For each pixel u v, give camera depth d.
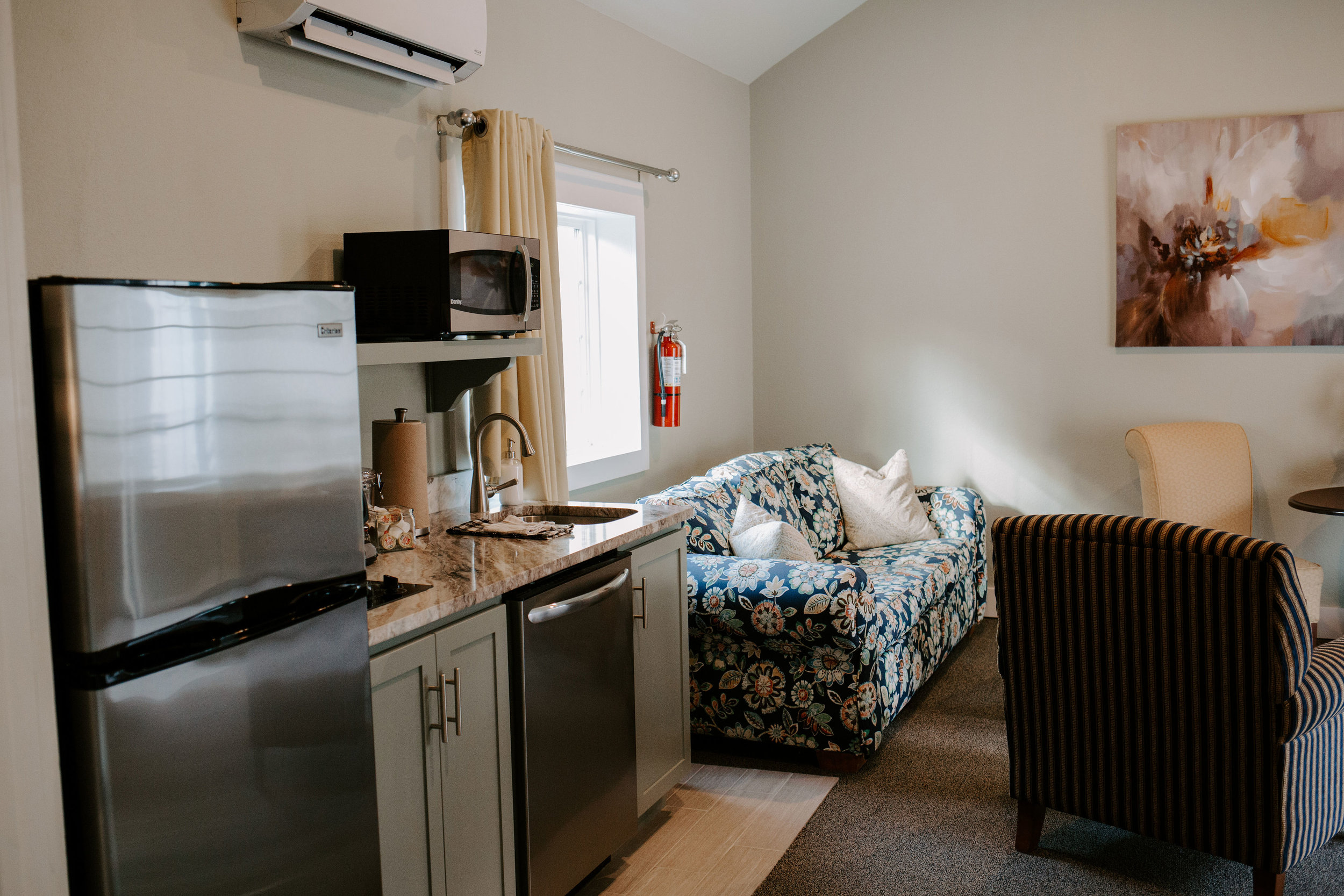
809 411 5.04
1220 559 2.08
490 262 2.42
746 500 3.43
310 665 1.47
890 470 4.39
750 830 2.72
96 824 1.17
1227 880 2.40
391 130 2.63
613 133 3.75
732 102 4.82
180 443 1.26
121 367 1.18
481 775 1.99
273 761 1.40
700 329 4.55
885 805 2.84
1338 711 2.21
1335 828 2.28
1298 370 4.22
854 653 2.96
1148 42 4.33
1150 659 2.23
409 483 2.46
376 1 2.26
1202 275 4.29
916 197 4.74
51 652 1.16
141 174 1.95
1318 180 4.11
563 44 3.42
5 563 1.11
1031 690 2.46
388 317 2.34
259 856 1.38
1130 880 2.41
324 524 1.49
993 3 4.54
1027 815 2.54
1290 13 4.14
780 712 3.08
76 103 1.82
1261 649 2.05
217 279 2.12
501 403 2.89
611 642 2.43
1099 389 4.52
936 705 3.63
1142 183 4.33
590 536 2.48
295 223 2.33
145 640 1.22
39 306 1.13
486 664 2.00
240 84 2.17
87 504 1.15
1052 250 4.54
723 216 4.75
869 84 4.77
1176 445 4.11
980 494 4.75
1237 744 2.13
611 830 2.44
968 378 4.72
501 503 2.90
